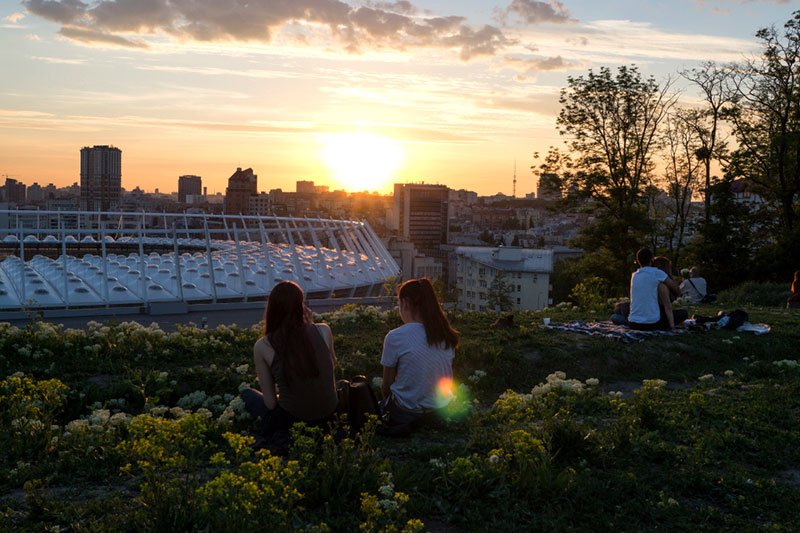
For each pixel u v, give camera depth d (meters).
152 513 5.03
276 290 6.89
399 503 5.16
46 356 11.77
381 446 7.50
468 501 5.86
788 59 40.66
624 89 41.72
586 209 43.72
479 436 7.52
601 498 6.14
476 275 127.38
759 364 12.69
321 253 80.69
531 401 9.17
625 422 7.97
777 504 6.17
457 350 12.30
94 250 113.12
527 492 5.98
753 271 39.94
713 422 8.69
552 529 5.50
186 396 9.66
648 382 9.98
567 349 13.50
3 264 68.19
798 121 40.78
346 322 16.08
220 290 66.56
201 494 4.86
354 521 5.31
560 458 7.00
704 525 5.68
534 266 121.62
